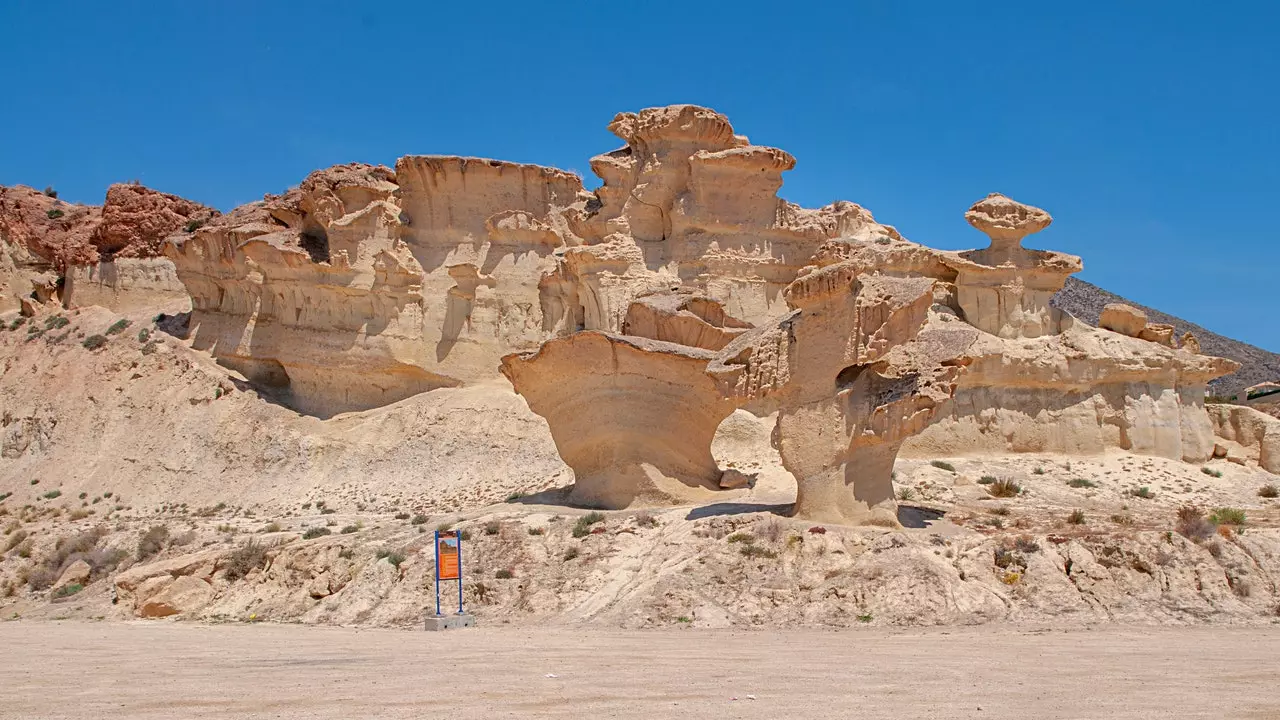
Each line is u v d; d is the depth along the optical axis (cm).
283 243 5138
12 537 4522
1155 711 1387
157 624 3155
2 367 6003
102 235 6494
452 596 2956
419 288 5038
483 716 1379
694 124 4712
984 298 4300
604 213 4828
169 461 5019
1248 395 5884
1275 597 2514
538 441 4491
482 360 4991
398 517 3947
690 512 3228
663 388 3475
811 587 2658
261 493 4703
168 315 5944
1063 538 2739
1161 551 2639
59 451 5353
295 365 5122
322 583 3228
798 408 3033
